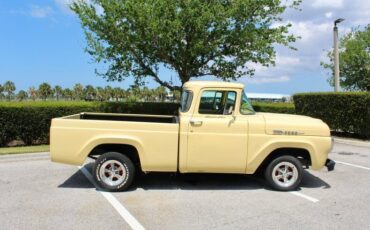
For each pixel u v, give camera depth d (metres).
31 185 7.66
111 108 14.96
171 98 19.61
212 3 13.94
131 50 14.31
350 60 25.95
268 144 7.18
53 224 5.46
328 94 16.73
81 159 7.11
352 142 14.83
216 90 7.23
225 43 14.41
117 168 7.24
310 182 8.10
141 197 6.85
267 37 14.83
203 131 7.12
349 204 6.52
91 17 14.01
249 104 7.53
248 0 13.57
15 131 12.81
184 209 6.18
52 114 13.49
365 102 14.96
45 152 11.34
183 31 13.34
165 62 15.12
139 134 7.09
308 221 5.65
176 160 7.13
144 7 13.07
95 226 5.40
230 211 6.09
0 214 5.88
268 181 7.39
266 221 5.63
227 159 7.16
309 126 7.29
